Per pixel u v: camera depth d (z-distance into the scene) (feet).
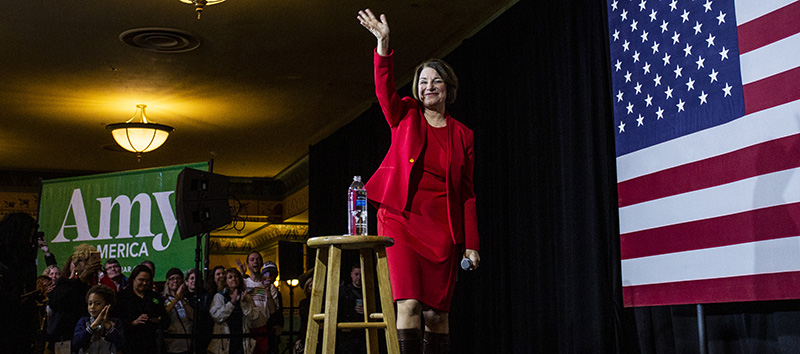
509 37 19.30
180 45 23.20
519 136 18.34
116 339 15.84
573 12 16.38
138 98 29.04
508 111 19.02
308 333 7.53
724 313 11.66
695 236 11.36
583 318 15.07
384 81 8.64
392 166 8.87
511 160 18.63
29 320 13.75
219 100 29.55
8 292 13.19
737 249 10.59
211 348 20.86
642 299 12.38
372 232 22.79
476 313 19.34
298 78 26.96
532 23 18.07
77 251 17.87
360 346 20.62
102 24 21.58
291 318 28.89
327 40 23.25
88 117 31.73
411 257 8.38
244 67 25.62
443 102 9.14
